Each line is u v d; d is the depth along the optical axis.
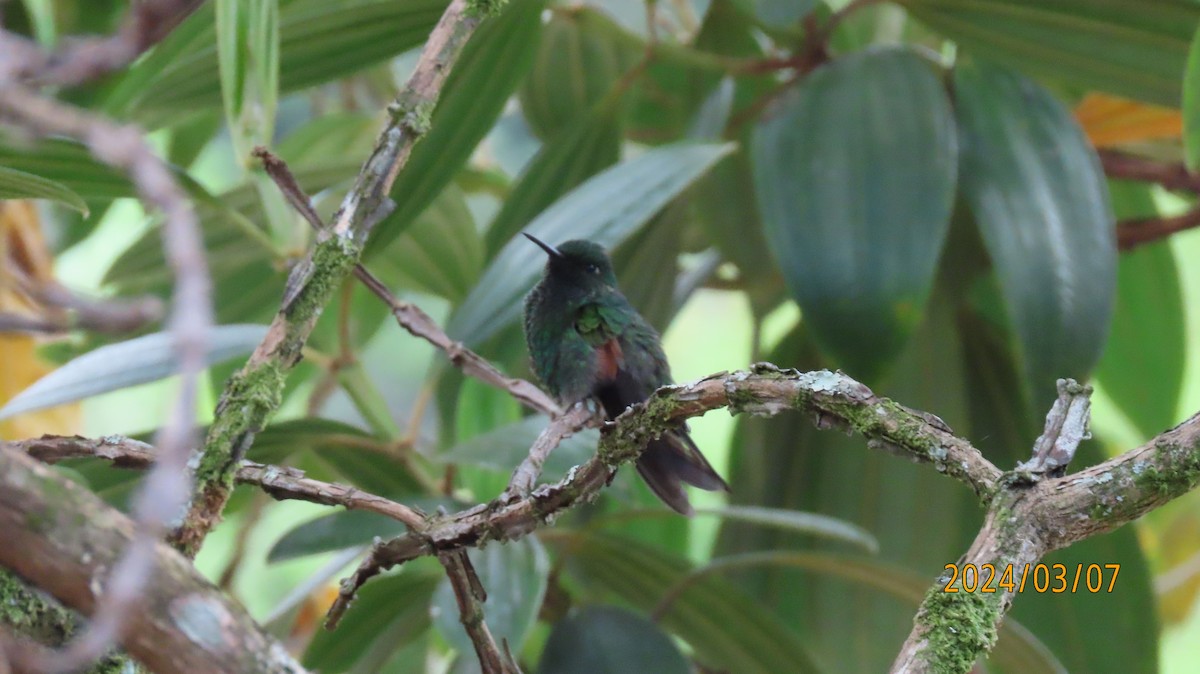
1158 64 5.71
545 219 5.39
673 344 11.49
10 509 2.01
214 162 9.57
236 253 6.71
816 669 5.75
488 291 5.32
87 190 4.15
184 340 1.66
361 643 5.61
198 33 4.83
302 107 9.59
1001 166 5.77
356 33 5.04
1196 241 11.16
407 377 10.08
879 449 2.65
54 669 1.78
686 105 7.50
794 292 5.23
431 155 5.05
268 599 9.66
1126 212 7.93
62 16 6.80
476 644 3.06
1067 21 5.73
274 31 3.75
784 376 2.79
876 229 5.29
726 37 7.08
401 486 5.85
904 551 6.59
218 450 2.75
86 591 2.04
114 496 4.91
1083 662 6.27
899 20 8.27
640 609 6.04
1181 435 2.46
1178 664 10.70
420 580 5.55
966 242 6.82
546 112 7.71
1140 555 6.34
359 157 6.41
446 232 6.13
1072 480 2.48
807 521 5.19
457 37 3.16
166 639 2.04
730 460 7.31
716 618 5.82
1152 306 7.71
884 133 5.56
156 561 2.07
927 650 2.38
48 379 4.66
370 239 5.06
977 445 6.75
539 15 5.07
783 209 5.46
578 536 5.70
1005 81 6.11
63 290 2.09
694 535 9.13
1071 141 5.82
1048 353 5.29
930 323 6.75
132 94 4.87
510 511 3.03
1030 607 6.39
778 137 5.73
